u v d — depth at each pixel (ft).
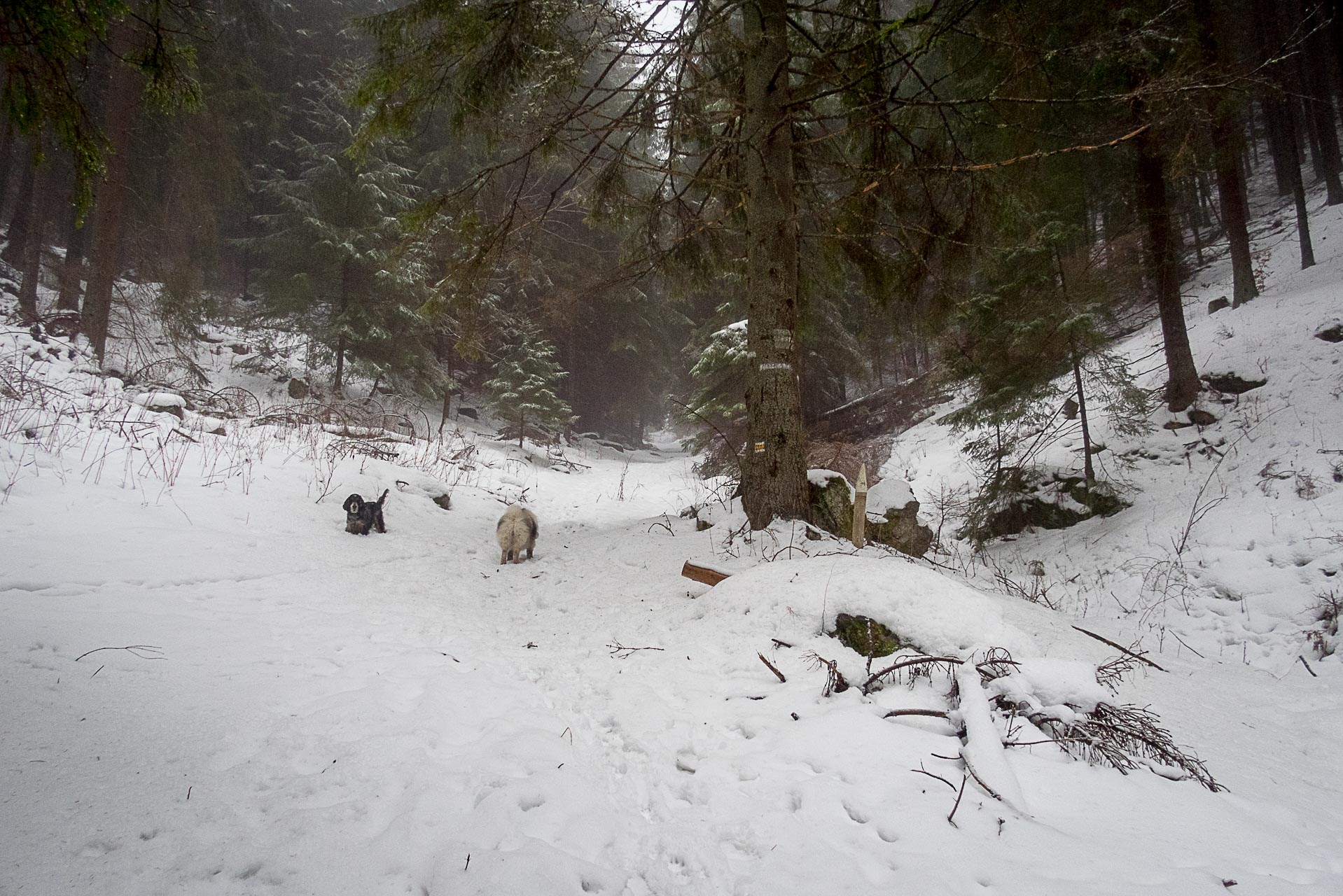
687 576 18.48
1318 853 7.80
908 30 22.34
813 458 38.24
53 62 10.99
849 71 20.13
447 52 18.38
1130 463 31.96
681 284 30.14
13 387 27.02
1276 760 11.46
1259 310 39.32
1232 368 33.12
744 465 22.80
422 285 57.77
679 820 8.23
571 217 75.77
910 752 9.40
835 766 9.11
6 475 19.65
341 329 55.77
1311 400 28.53
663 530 25.88
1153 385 36.58
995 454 34.35
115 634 11.85
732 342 43.65
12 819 6.29
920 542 24.31
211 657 11.69
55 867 5.76
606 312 80.74
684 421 62.28
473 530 31.40
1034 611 17.61
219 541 20.12
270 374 57.67
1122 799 8.70
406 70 18.38
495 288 55.57
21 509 18.17
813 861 7.06
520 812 7.60
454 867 6.41
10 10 10.19
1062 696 10.64
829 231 24.66
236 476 26.68
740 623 14.56
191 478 25.03
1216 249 62.64
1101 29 24.25
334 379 58.85
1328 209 57.93
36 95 11.12
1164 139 26.73
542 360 66.13
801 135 25.98
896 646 12.91
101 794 7.01
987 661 11.60
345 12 76.33
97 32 11.37
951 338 32.22
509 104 20.56
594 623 17.07
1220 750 11.44
